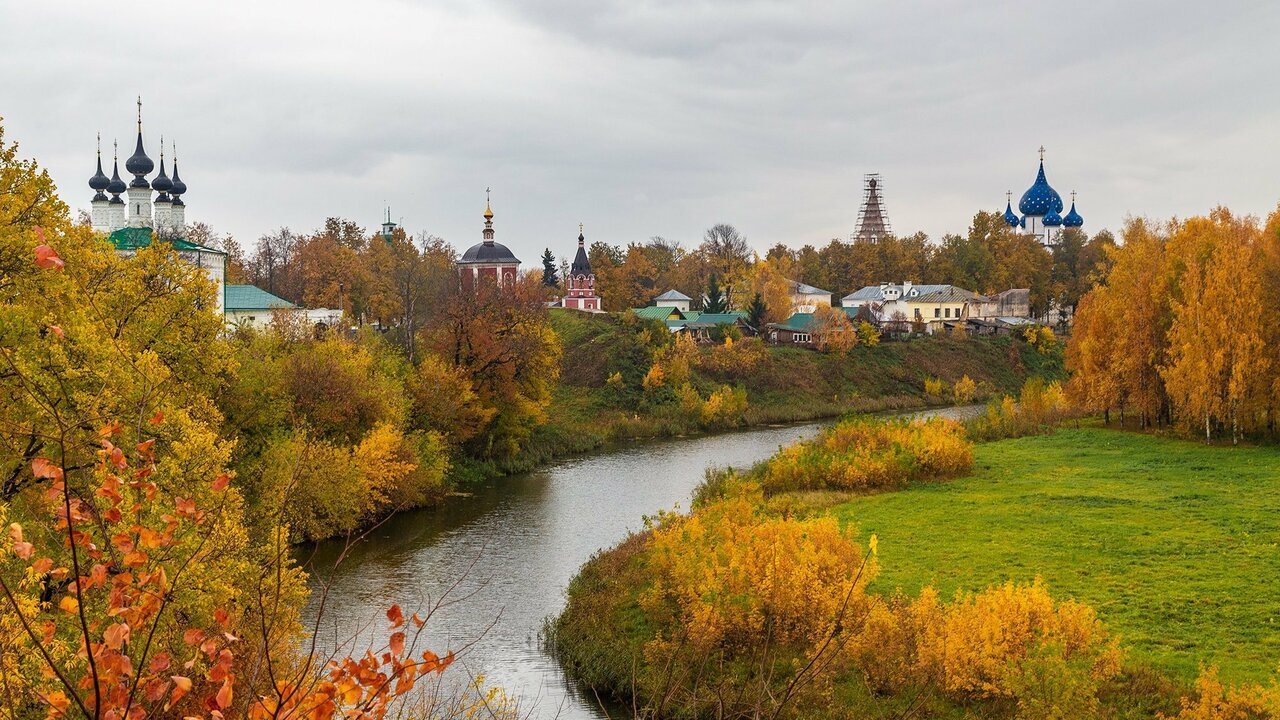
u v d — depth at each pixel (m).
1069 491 45.03
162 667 6.52
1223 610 27.47
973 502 43.66
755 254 174.50
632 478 61.12
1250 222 65.31
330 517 43.72
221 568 18.84
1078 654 21.86
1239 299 55.44
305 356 50.06
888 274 176.38
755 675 24.39
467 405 63.00
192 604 16.83
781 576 26.25
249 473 42.91
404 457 50.94
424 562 40.44
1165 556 33.16
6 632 10.81
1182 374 58.09
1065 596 29.45
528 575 38.41
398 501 50.19
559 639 30.11
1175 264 63.56
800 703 22.95
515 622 32.75
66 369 21.72
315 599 35.19
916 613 25.25
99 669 6.30
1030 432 67.25
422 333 77.62
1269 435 57.03
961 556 34.56
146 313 33.56
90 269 29.83
